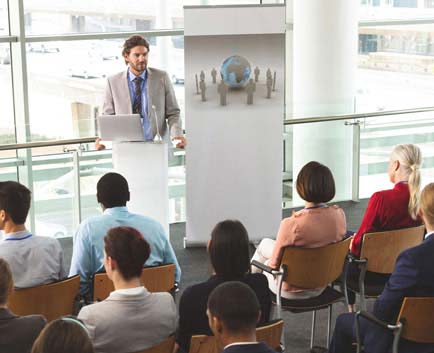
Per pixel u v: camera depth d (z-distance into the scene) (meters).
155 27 9.46
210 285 3.46
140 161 5.98
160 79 6.30
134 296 3.26
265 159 6.50
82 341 2.39
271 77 6.31
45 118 9.15
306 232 4.37
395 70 10.28
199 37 6.19
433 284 3.68
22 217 4.09
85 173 7.17
